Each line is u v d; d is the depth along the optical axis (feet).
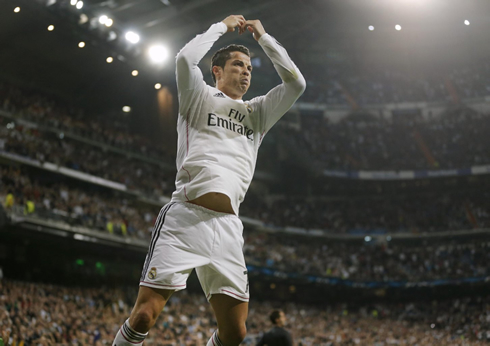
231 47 11.03
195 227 9.25
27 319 60.39
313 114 152.56
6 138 87.86
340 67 159.84
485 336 103.35
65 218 83.71
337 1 116.67
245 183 10.04
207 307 96.63
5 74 105.60
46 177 94.27
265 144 143.33
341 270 125.70
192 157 9.63
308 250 130.82
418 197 142.92
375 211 141.18
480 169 137.08
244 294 9.72
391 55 159.63
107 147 110.52
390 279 124.98
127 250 96.63
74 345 60.34
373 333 104.83
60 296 75.25
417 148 145.18
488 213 133.08
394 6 121.60
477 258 126.21
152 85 113.09
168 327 76.33
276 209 137.28
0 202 74.74
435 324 117.08
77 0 84.74
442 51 156.15
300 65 158.10
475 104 149.59
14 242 86.17
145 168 117.39
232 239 9.58
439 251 131.23
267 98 10.82
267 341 18.67
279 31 125.39
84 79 110.73
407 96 155.12
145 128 125.08
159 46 98.58
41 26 89.45
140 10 97.14
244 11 104.22
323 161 141.59
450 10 127.34
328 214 140.77
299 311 117.80
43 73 107.45
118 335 8.89
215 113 9.95
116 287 96.73
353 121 152.05
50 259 90.84
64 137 103.65
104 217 91.56
